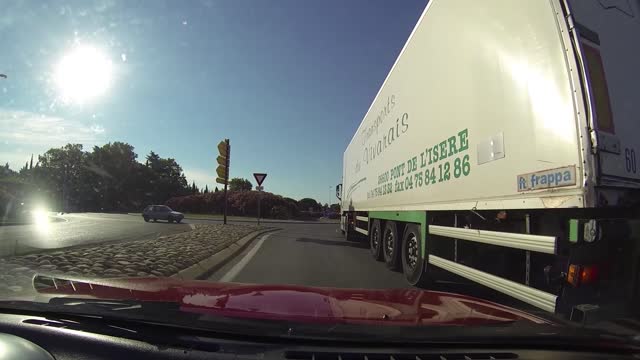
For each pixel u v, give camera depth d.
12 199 50.59
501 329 2.49
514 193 5.05
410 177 8.95
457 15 6.66
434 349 2.31
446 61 7.06
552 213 4.66
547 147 4.51
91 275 8.21
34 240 17.38
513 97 5.12
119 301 2.89
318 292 3.44
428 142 7.89
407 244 9.31
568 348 2.42
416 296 3.46
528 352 2.36
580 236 4.12
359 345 2.28
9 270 5.60
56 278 3.73
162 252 11.76
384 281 9.33
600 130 4.10
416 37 8.67
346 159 21.34
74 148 105.38
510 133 5.16
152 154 112.94
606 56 4.43
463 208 6.36
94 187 103.56
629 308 4.20
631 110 4.50
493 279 5.66
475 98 6.05
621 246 4.23
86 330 2.56
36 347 2.46
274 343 2.31
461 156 6.45
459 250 6.85
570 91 4.24
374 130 13.07
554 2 4.45
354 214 18.25
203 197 68.25
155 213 39.38
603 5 4.56
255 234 23.00
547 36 4.55
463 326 2.51
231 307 2.77
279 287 3.60
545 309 4.55
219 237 17.92
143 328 2.51
